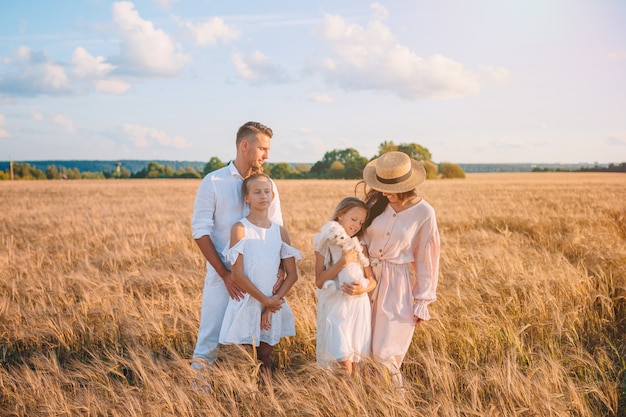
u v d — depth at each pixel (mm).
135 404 2914
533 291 5137
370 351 3467
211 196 3490
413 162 3662
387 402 2791
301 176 86062
